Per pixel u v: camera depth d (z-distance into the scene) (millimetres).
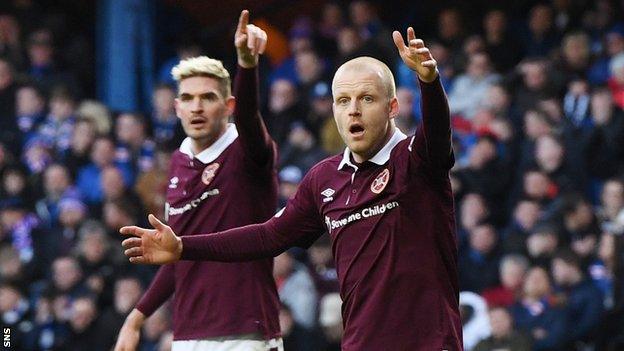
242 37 17219
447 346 15266
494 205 34188
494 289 31312
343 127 15680
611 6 39000
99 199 38156
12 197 38562
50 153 39688
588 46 37531
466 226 33125
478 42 39156
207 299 19000
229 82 19594
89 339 32625
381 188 15539
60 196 38156
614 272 28781
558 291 29703
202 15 47125
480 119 35969
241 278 18938
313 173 16359
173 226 19375
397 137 15844
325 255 31172
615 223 30984
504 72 39281
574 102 35812
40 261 35719
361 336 15477
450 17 40844
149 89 45594
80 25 48656
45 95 42219
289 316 30000
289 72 41625
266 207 19078
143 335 31203
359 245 15617
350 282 15664
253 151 18562
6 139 40938
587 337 29172
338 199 15891
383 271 15438
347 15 43406
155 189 36844
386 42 40000
